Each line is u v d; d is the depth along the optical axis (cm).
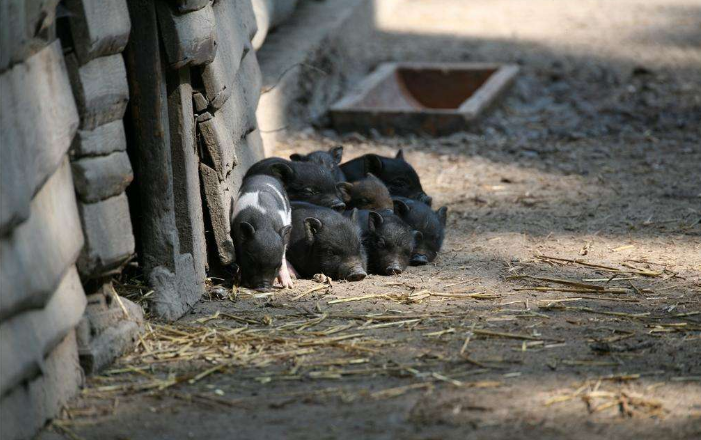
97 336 875
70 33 829
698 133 2066
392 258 1209
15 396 700
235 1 1348
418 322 1006
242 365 884
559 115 2220
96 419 769
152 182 998
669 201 1587
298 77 2064
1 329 678
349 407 788
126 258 900
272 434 739
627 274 1200
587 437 731
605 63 2662
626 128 2114
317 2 2692
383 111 2034
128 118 1033
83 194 835
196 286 1063
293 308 1055
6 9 694
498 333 966
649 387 827
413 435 735
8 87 702
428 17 3173
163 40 984
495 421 759
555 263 1254
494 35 2941
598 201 1596
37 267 724
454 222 1488
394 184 1471
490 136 2044
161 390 827
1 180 673
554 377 852
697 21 3247
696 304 1077
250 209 1141
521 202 1602
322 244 1176
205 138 1099
